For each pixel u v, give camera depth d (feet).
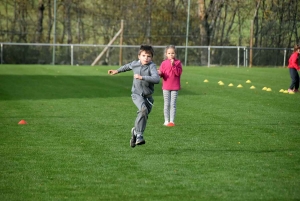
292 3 360.28
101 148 77.61
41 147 78.02
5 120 102.32
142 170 65.21
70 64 323.16
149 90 72.64
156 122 101.91
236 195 55.42
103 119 104.68
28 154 73.51
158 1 349.61
